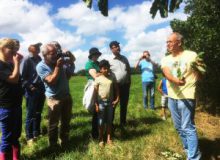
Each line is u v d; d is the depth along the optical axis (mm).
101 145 3160
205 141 3506
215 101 5164
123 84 3740
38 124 3463
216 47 4867
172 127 3846
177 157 2992
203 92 5254
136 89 8227
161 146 3189
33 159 2916
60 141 3193
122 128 3730
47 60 2975
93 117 3352
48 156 2965
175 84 2834
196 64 2758
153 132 3648
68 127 3189
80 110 5082
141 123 4027
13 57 2635
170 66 2836
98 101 3215
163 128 3814
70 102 3148
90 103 3240
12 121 2682
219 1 4891
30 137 3354
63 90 3041
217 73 5035
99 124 3215
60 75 3023
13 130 2703
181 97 2801
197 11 5195
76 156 2922
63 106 3123
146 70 5047
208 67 4949
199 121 4355
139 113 4668
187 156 2924
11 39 2658
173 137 3459
